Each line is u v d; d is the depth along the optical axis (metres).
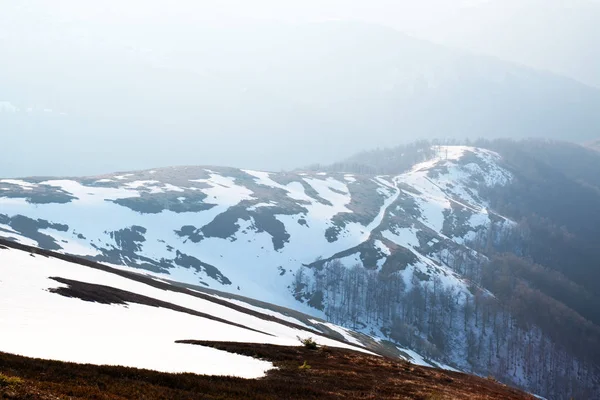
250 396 25.58
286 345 51.75
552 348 188.62
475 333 191.75
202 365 32.66
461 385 44.12
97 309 44.28
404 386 36.78
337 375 36.91
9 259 52.25
